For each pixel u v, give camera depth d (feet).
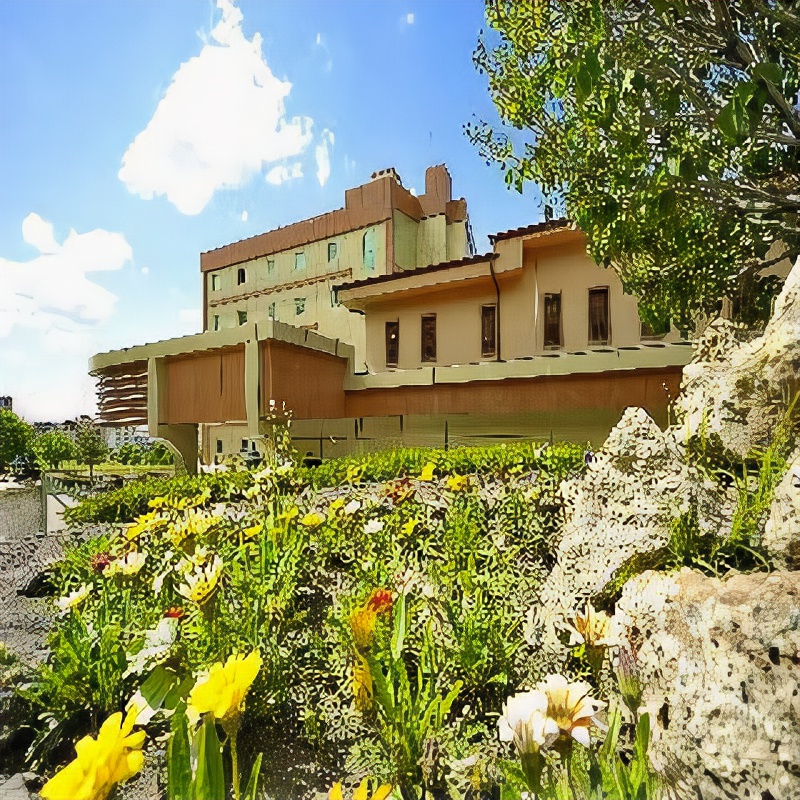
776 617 4.44
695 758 4.40
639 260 20.95
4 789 5.79
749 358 9.14
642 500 7.67
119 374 36.65
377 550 10.55
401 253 60.75
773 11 12.81
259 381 27.73
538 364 28.48
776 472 6.69
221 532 10.08
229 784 5.57
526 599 9.18
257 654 3.69
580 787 3.47
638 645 5.37
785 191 15.79
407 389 32.55
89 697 6.72
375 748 5.77
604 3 14.67
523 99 18.30
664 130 15.21
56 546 15.66
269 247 71.00
